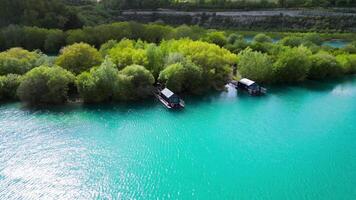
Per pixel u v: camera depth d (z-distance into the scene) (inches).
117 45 7111.2
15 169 3663.9
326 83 6825.8
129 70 5580.7
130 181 3516.2
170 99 5196.9
